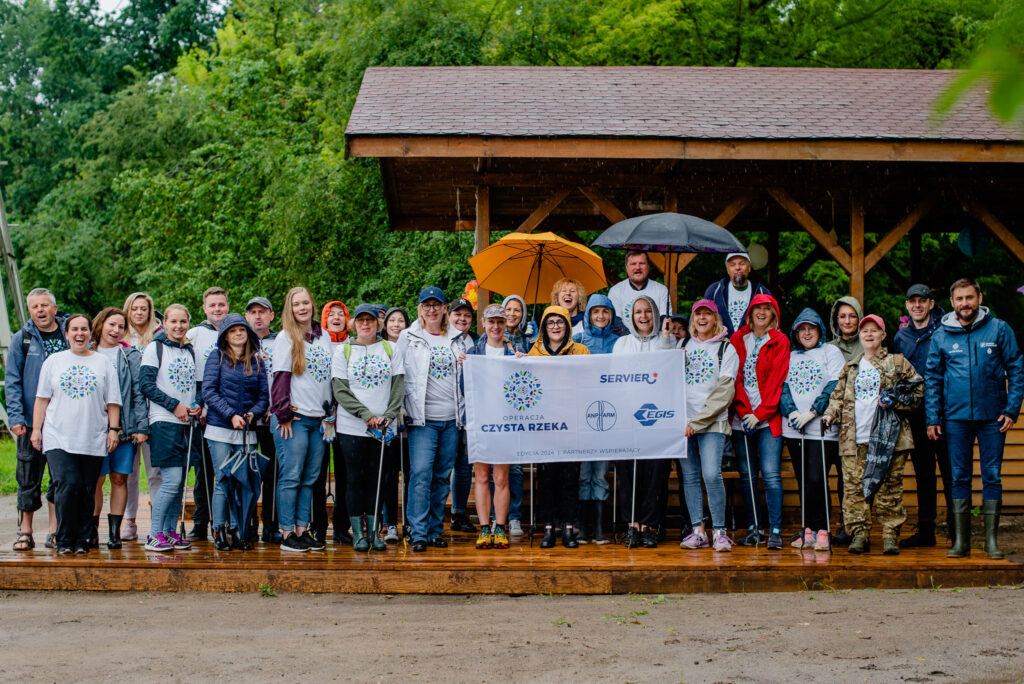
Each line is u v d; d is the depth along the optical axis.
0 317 18.70
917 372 7.66
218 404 7.00
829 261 19.00
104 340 7.26
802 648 5.11
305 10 28.11
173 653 5.13
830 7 20.39
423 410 7.16
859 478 7.29
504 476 7.41
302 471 7.17
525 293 9.38
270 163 21.30
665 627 5.63
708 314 7.39
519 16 19.34
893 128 9.84
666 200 10.91
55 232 29.77
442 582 6.58
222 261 22.25
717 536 7.32
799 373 7.42
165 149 27.94
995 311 19.31
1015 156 9.59
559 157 9.62
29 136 35.22
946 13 19.17
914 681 4.52
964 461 7.21
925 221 14.38
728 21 20.55
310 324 7.15
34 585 6.67
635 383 7.32
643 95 11.29
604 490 7.74
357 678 4.68
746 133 9.70
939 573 6.75
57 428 6.92
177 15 36.72
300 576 6.62
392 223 13.89
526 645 5.27
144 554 7.08
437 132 9.52
